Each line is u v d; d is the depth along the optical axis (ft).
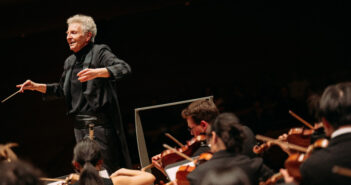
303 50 41.37
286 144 8.65
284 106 26.76
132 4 28.22
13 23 26.27
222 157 7.08
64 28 38.34
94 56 11.26
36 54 38.40
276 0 41.19
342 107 6.39
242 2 41.73
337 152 6.10
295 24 41.32
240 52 42.27
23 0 26.05
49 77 38.60
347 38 40.57
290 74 41.60
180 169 8.66
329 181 6.01
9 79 38.04
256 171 7.00
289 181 7.02
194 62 42.83
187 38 42.63
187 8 42.19
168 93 43.19
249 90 34.24
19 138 36.47
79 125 11.42
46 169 27.78
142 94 43.24
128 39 42.45
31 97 37.14
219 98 32.07
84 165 7.74
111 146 11.39
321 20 40.83
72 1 26.48
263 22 41.75
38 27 26.81
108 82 11.29
